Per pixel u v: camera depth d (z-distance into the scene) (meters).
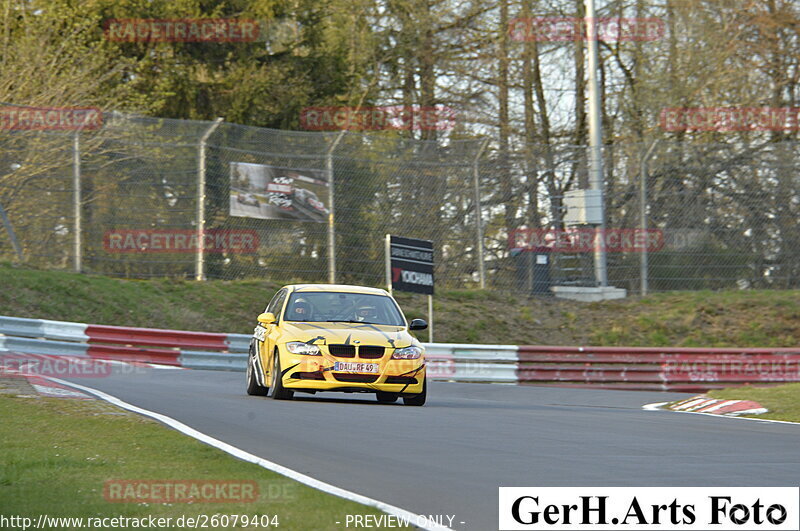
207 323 64.44
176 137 67.50
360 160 72.00
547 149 76.12
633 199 76.88
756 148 77.62
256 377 40.41
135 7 83.94
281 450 24.72
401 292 72.81
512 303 74.62
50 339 57.50
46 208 64.00
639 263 76.94
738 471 23.23
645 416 39.28
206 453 23.44
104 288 63.47
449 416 34.19
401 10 104.19
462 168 74.75
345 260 71.25
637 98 100.50
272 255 69.94
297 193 70.44
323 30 98.44
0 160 62.59
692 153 77.12
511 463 23.66
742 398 45.81
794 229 77.62
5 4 79.81
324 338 37.09
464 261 74.75
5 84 74.38
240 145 69.50
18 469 20.92
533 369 62.56
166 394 38.03
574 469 22.95
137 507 17.52
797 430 34.53
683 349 64.12
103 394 35.72
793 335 72.50
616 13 100.94
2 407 30.45
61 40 80.25
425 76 106.25
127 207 66.25
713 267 77.50
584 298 75.81
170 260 67.69
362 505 18.05
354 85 101.50
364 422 30.94
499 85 104.06
